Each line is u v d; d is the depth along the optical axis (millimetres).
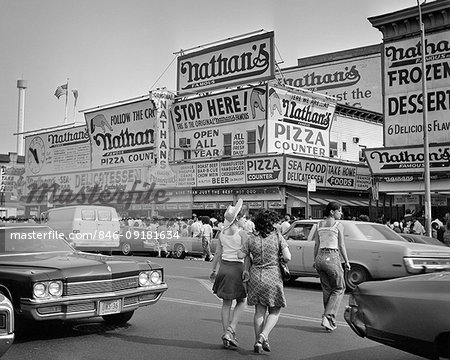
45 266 7152
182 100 27609
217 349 6938
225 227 7367
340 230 8180
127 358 6484
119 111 31156
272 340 7434
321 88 35719
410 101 23234
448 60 22219
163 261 20141
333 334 7816
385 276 11273
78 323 8570
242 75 25703
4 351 5461
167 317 9094
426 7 22328
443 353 4855
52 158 36719
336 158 26875
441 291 4891
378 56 33281
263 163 23797
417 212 23047
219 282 7160
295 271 12938
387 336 5262
